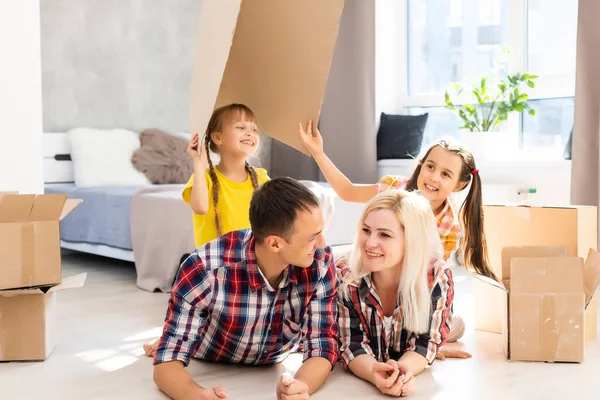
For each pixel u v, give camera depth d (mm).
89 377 1842
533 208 2309
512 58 4203
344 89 4684
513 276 1961
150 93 4887
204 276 1652
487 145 4105
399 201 1801
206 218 2184
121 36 4738
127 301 2893
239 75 2219
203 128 1975
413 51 4828
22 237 2008
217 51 1849
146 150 4520
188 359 1661
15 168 2719
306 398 1549
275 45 2094
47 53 4418
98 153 4344
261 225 1573
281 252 1596
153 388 1744
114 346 2164
